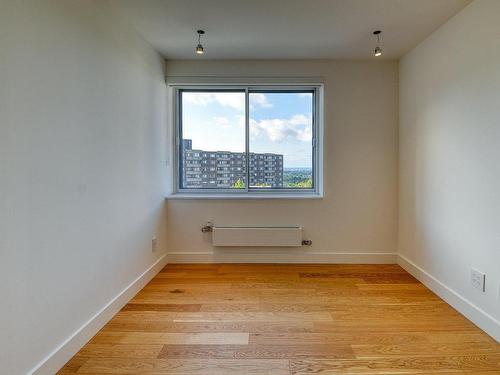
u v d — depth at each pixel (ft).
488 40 6.18
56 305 5.14
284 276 9.61
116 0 6.79
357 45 9.32
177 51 9.87
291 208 10.85
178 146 11.51
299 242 10.63
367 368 5.16
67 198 5.42
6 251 4.17
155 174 9.75
